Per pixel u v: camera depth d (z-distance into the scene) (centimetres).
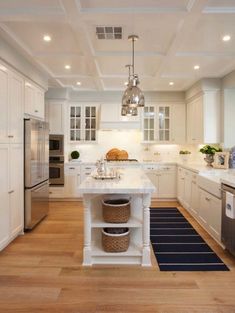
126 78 496
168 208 543
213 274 264
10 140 336
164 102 634
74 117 635
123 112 339
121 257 286
